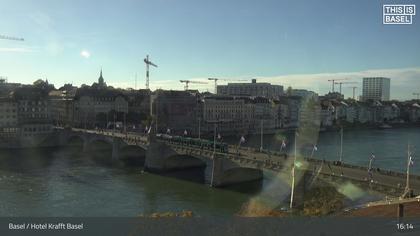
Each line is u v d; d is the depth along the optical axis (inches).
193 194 4180.6
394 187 2760.8
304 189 2682.1
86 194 4126.5
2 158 6756.9
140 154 7076.8
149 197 4015.8
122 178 5108.3
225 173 4574.3
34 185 4532.5
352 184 2874.0
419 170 5295.3
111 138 6993.1
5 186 4458.7
